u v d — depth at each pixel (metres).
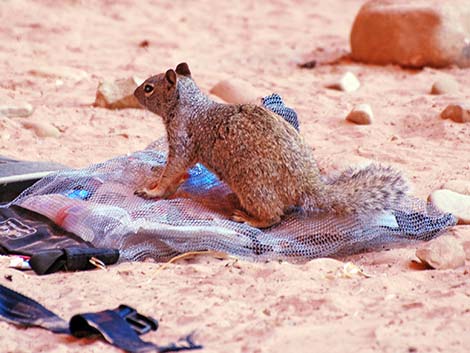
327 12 31.08
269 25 28.39
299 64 23.16
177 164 11.33
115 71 21.34
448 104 18.17
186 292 8.92
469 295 8.71
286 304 8.52
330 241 10.59
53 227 10.80
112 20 27.30
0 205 11.57
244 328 8.01
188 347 7.60
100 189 11.52
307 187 10.77
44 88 19.12
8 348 7.67
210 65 22.72
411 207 11.24
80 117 16.95
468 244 10.51
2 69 20.66
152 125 16.66
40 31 24.94
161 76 11.56
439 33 21.88
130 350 7.53
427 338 7.62
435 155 14.93
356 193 10.70
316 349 7.47
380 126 16.95
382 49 22.53
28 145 14.91
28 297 8.59
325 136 16.33
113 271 9.62
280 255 10.42
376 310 8.34
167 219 10.70
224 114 11.09
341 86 19.91
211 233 10.33
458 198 11.71
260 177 10.70
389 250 10.66
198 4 30.50
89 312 8.22
